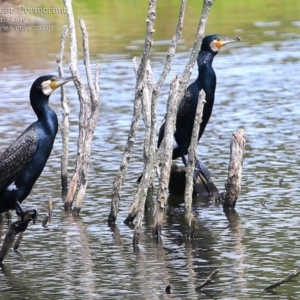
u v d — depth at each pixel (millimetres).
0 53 32469
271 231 13938
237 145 15398
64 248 13430
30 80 26938
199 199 16266
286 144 19406
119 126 21391
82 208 15531
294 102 23609
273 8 43969
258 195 15922
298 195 15820
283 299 11070
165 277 12031
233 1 46438
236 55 30859
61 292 11539
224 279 11867
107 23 39375
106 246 13508
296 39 33812
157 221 13812
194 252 13109
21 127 21391
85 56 15461
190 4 45312
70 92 25469
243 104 23562
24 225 12695
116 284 11781
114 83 26234
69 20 15516
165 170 13734
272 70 28000
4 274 12289
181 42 33719
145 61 13969
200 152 18984
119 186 14648
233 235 13828
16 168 12492
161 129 16344
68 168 18125
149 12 13531
